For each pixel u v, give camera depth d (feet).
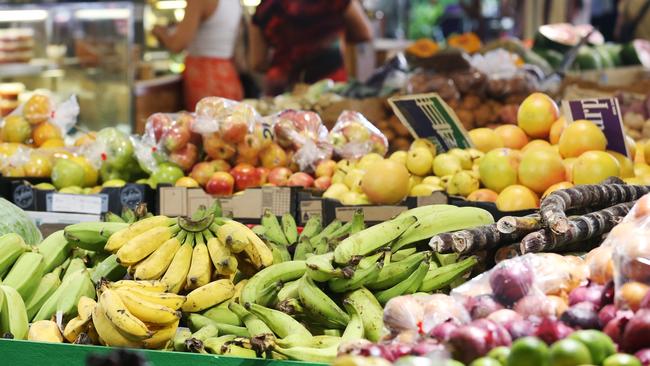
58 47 23.06
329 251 9.00
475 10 34.12
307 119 12.55
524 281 6.74
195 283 8.27
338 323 7.94
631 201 9.21
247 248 8.39
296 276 8.53
